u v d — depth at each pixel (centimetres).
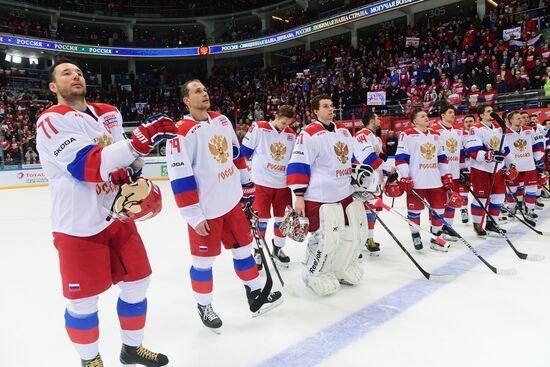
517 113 614
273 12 2725
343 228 346
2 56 2558
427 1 2038
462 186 615
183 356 261
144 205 197
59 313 340
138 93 2536
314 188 352
